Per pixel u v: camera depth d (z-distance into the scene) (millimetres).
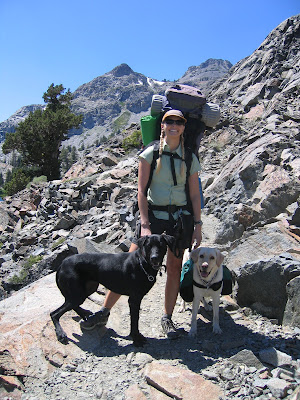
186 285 2385
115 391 1803
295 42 13938
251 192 4781
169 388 1770
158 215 2234
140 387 1810
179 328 2449
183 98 2543
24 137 20109
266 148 5160
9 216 9898
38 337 2127
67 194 7996
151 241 2008
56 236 6809
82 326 2312
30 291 2906
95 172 10250
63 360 2053
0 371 1893
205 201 5504
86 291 2293
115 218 6184
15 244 7469
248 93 12219
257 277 2539
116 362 2049
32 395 1807
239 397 1722
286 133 5836
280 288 2453
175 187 2221
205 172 7613
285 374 1839
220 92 15906
